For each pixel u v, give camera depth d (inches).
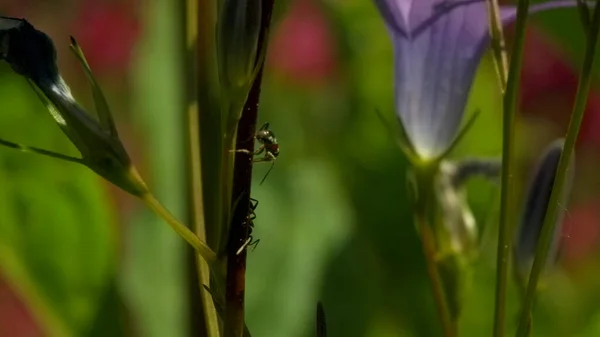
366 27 15.0
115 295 12.1
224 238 9.7
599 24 9.7
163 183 12.5
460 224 11.0
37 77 9.9
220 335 10.5
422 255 13.9
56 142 12.3
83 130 9.7
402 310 13.8
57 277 12.0
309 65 16.5
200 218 10.6
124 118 15.4
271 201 13.4
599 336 13.4
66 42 16.3
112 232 12.3
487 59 14.2
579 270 15.5
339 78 15.7
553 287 14.3
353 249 13.5
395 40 10.9
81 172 12.0
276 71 16.4
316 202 13.6
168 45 12.6
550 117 16.3
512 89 9.9
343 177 14.3
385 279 13.9
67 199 12.0
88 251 12.1
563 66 16.3
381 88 14.7
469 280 10.9
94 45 16.1
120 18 16.2
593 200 16.3
